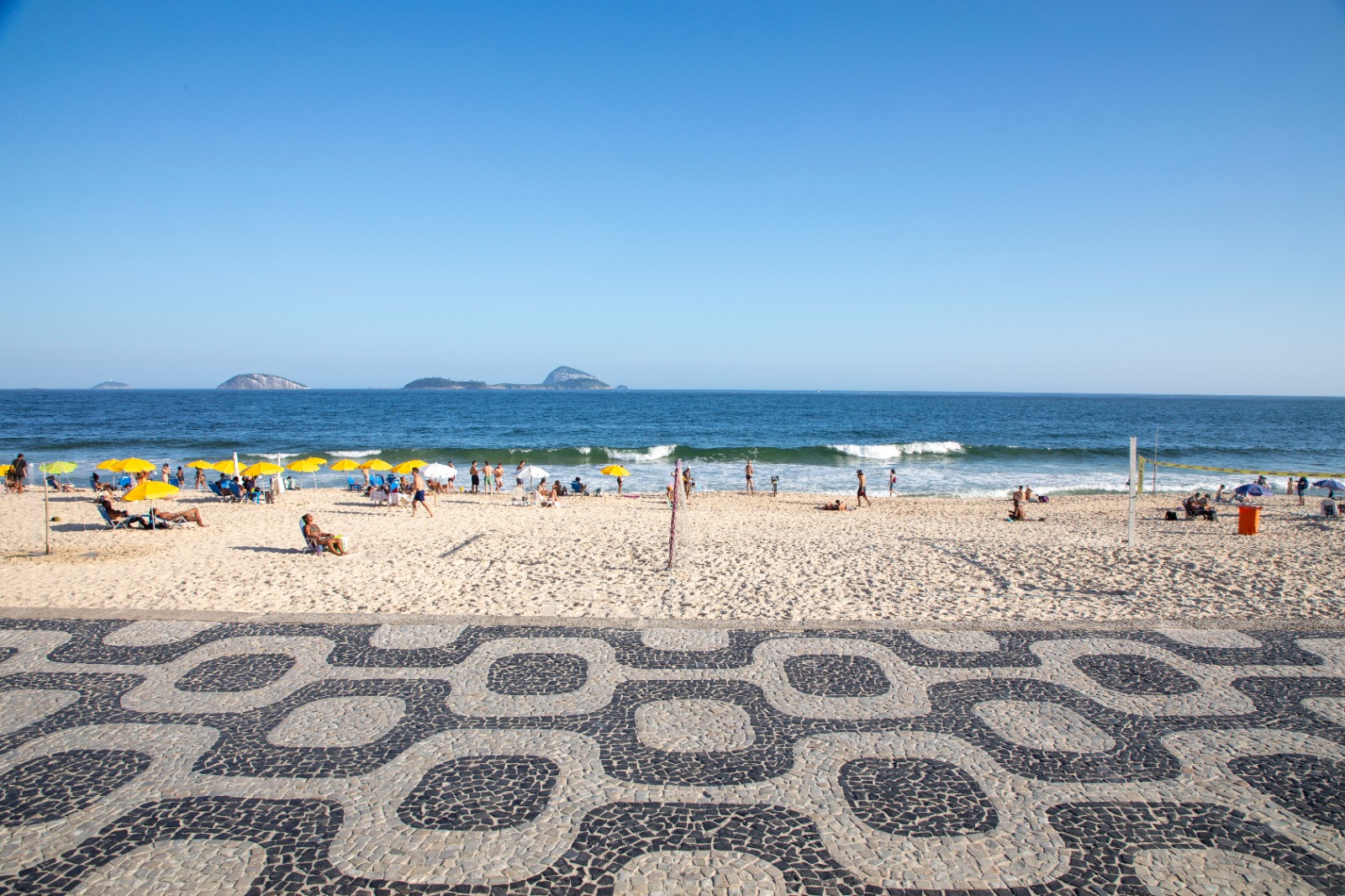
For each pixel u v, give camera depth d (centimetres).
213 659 967
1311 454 5688
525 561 1598
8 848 563
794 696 864
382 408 12394
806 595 1306
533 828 600
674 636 1069
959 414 11800
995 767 703
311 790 652
